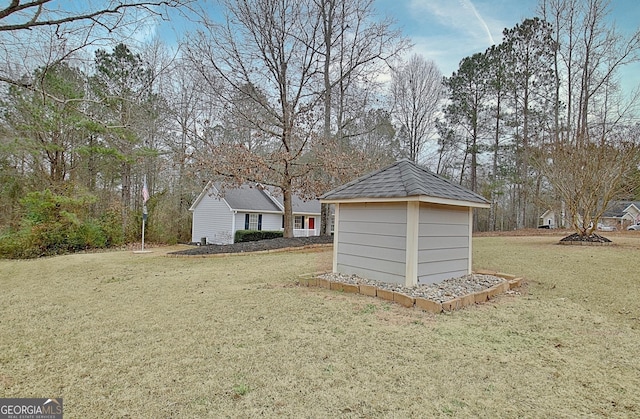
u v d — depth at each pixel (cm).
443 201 491
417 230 487
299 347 308
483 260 732
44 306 461
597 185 966
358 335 333
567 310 408
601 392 235
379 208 527
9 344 325
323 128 1312
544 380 251
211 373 263
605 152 939
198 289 542
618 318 380
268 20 1145
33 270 811
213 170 1095
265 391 238
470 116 2225
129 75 1474
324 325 361
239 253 970
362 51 1347
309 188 1228
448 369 267
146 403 225
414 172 550
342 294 486
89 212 1605
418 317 385
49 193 1332
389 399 228
